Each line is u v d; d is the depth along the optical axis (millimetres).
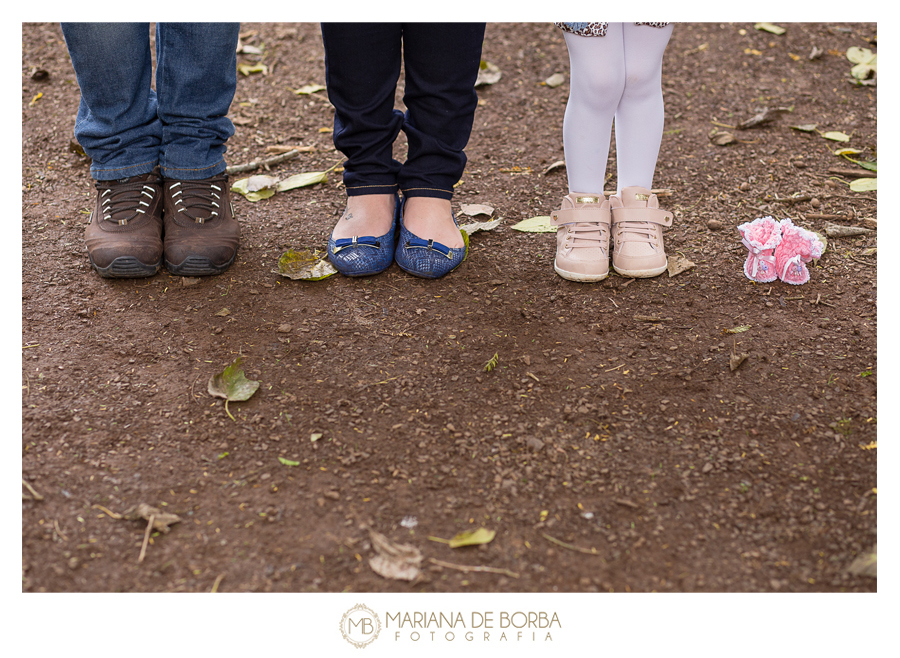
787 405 1581
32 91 2918
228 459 1450
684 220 2256
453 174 1979
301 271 1980
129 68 1824
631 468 1438
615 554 1277
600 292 1960
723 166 2533
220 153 2010
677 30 3422
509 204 2359
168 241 1959
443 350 1752
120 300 1897
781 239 1956
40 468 1408
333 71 1781
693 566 1260
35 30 3309
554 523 1327
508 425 1534
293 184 2418
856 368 1675
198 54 1818
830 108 2867
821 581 1235
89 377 1640
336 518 1333
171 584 1224
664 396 1611
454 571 1247
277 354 1730
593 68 1774
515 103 2959
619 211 2004
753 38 3350
